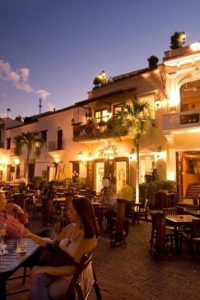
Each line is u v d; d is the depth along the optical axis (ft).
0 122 121.70
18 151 96.73
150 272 21.34
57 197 50.90
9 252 13.32
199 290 18.04
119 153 68.69
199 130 54.29
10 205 18.24
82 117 80.23
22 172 105.50
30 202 51.47
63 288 11.58
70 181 77.41
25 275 17.98
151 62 64.49
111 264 23.20
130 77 66.80
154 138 60.75
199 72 55.31
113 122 65.72
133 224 41.73
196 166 61.16
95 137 70.90
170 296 17.08
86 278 11.99
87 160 77.61
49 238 16.69
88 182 75.46
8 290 16.93
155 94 61.31
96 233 12.17
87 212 12.23
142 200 53.72
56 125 90.12
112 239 30.68
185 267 22.54
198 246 26.37
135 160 64.85
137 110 56.13
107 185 51.49
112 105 70.59
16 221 16.97
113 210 34.19
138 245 29.58
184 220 26.12
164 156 58.80
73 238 12.38
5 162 115.65
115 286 18.57
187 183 58.95
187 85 57.52
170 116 55.67
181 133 56.54
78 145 81.05
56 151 86.94
